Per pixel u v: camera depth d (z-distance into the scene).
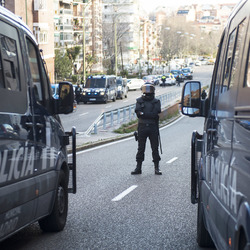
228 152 4.45
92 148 20.80
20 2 61.62
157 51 190.75
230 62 4.91
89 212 8.66
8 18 5.56
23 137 5.58
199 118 45.75
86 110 46.12
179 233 7.29
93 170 14.02
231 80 4.66
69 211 8.74
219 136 5.05
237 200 3.88
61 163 6.94
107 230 7.43
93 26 124.06
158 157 13.21
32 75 6.19
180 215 8.43
